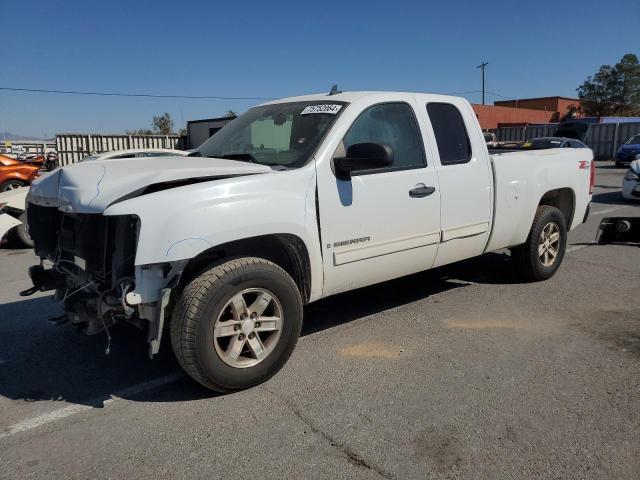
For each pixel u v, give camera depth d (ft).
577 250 26.07
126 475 9.37
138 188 11.12
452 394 11.94
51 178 13.19
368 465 9.53
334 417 11.09
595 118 117.08
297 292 12.56
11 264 26.48
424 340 14.99
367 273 14.30
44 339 15.66
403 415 11.11
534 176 18.65
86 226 11.84
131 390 12.46
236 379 11.80
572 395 11.85
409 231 14.84
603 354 13.94
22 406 11.84
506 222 17.84
